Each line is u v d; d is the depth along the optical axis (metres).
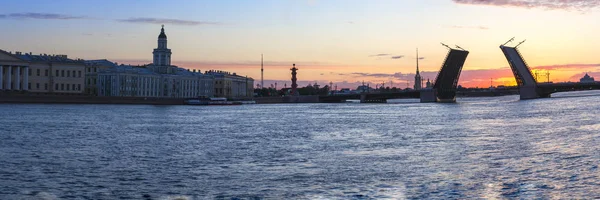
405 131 55.56
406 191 24.03
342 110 121.31
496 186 24.41
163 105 158.50
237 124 69.38
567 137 44.22
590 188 23.48
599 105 110.56
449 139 45.66
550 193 22.86
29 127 59.66
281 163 32.50
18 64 149.62
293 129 60.19
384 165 30.94
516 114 85.00
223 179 27.31
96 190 24.95
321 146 41.81
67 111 100.31
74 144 43.31
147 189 25.12
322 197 23.41
